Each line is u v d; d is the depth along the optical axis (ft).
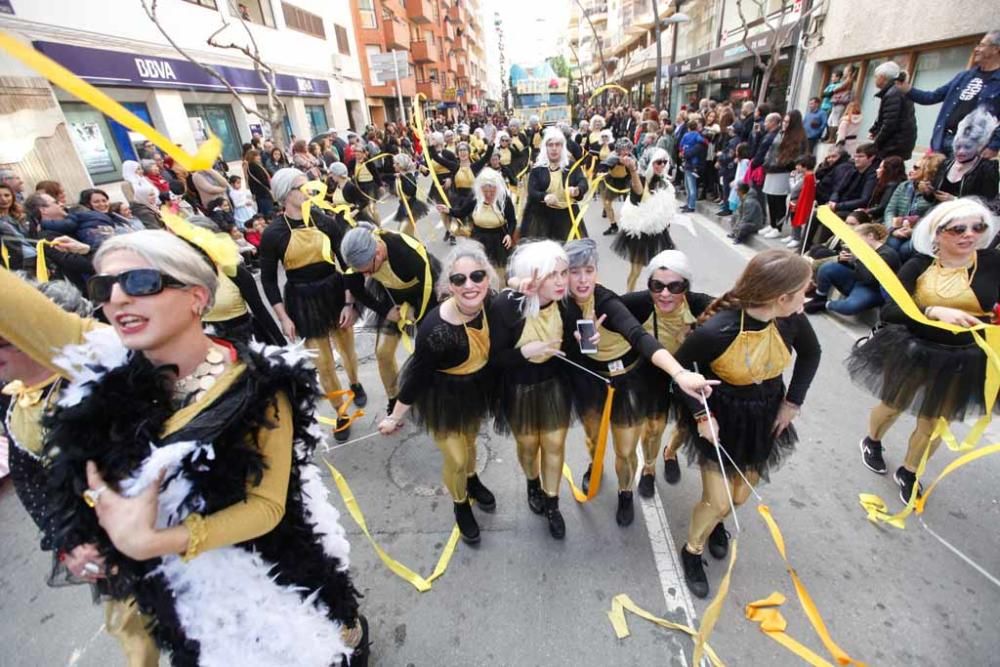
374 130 47.34
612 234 27.89
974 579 7.47
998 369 6.93
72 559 3.88
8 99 23.99
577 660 6.75
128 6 32.30
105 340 3.85
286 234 10.71
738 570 7.87
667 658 6.71
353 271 10.53
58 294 4.90
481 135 50.19
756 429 6.80
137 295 3.29
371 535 8.96
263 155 32.71
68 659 7.16
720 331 6.37
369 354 16.02
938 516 8.52
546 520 9.05
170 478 3.36
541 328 7.27
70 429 3.39
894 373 8.41
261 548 4.26
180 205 22.48
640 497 9.45
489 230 17.42
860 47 30.63
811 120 29.99
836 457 10.02
